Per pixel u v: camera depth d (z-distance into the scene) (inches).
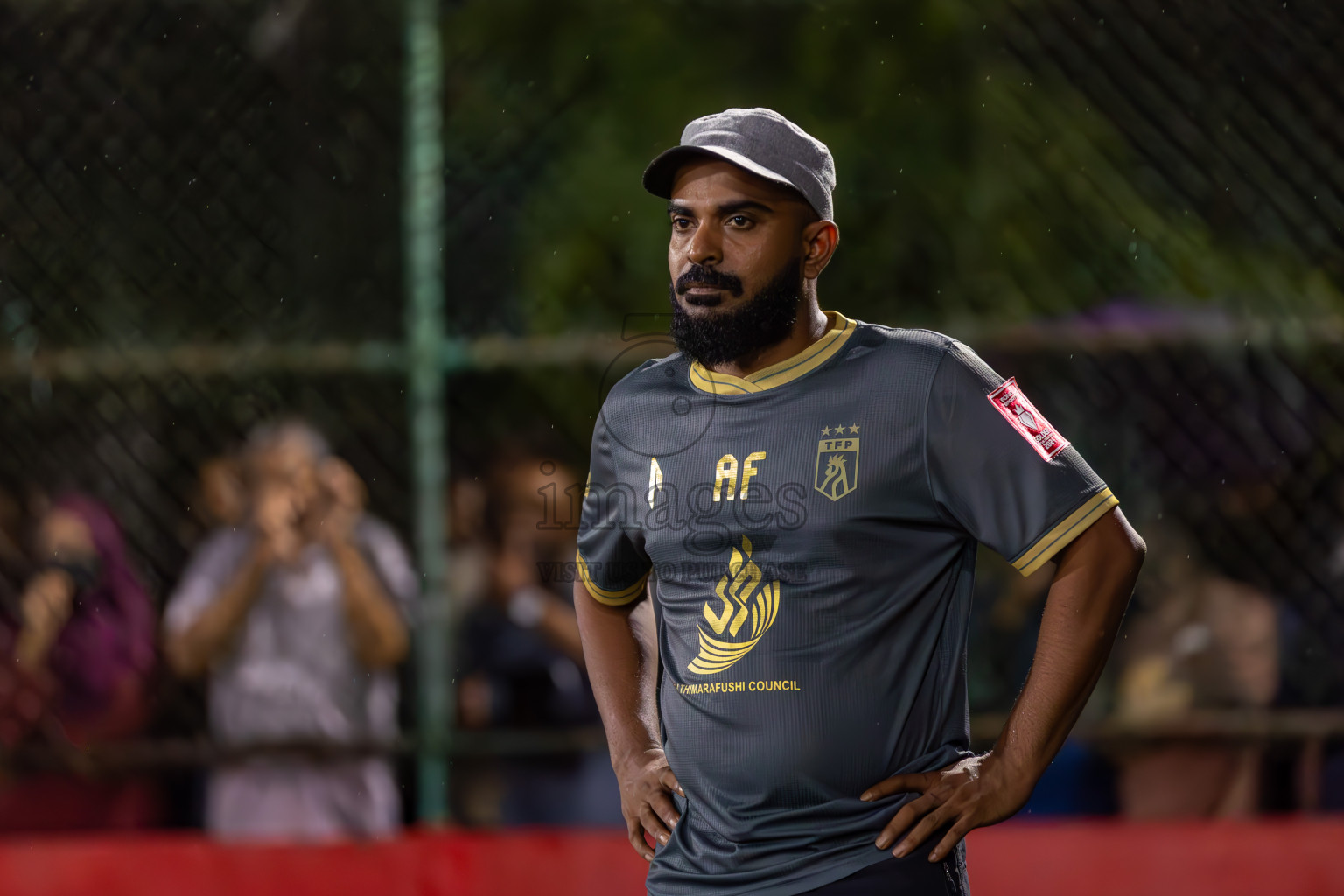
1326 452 542.9
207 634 515.2
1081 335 532.1
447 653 510.9
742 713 288.7
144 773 517.0
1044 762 278.4
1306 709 525.0
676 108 866.1
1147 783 515.8
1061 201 660.7
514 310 679.1
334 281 556.1
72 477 534.6
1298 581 538.9
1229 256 578.2
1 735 516.7
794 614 286.2
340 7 560.4
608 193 850.1
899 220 831.7
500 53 792.9
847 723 283.4
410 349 510.0
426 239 512.4
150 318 548.4
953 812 278.1
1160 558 540.7
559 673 530.9
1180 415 546.6
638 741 326.6
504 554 545.3
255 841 504.4
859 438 285.4
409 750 502.9
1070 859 494.6
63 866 499.2
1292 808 512.1
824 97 868.6
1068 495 277.0
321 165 557.9
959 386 283.7
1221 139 560.4
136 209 550.6
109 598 527.2
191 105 554.6
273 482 527.2
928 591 291.0
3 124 549.0
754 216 288.5
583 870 501.7
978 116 792.3
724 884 290.5
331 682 516.1
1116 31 560.7
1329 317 557.9
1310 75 556.4
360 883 500.7
